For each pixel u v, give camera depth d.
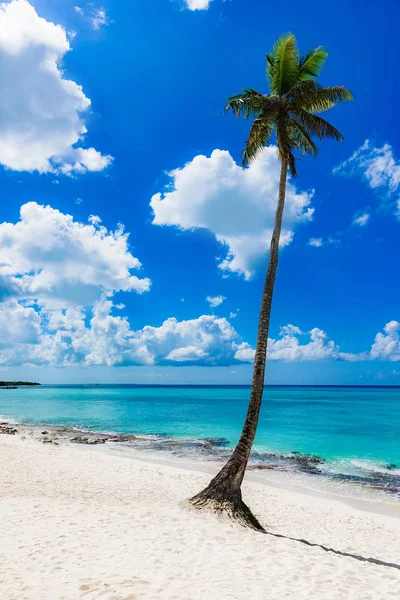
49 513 10.20
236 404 80.50
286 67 13.86
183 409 65.69
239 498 11.67
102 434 33.78
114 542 8.19
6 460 19.25
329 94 12.98
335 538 11.02
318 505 14.71
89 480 16.16
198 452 25.62
